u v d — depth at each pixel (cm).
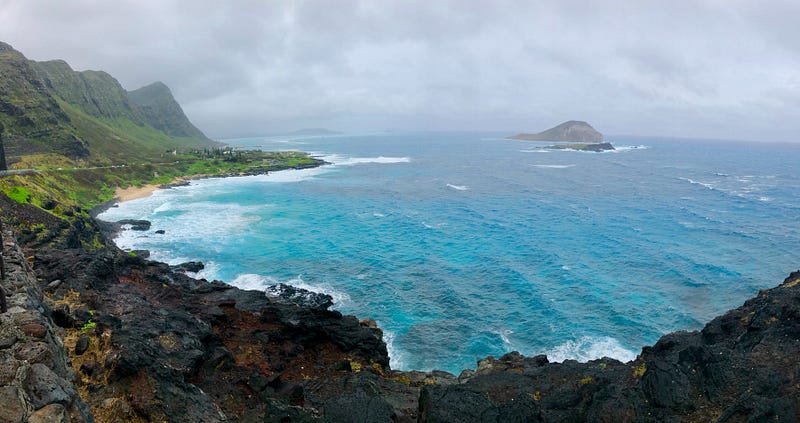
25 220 5156
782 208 10156
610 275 5922
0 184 5800
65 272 2933
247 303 4019
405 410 1994
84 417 1058
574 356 4012
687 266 6181
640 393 1666
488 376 2406
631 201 11281
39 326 1322
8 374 973
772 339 1900
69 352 1808
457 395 1703
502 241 7569
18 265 2070
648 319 4666
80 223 6131
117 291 2977
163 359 2019
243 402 2069
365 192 12950
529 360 3109
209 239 7475
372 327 3744
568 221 9050
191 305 3375
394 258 6612
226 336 2975
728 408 1480
